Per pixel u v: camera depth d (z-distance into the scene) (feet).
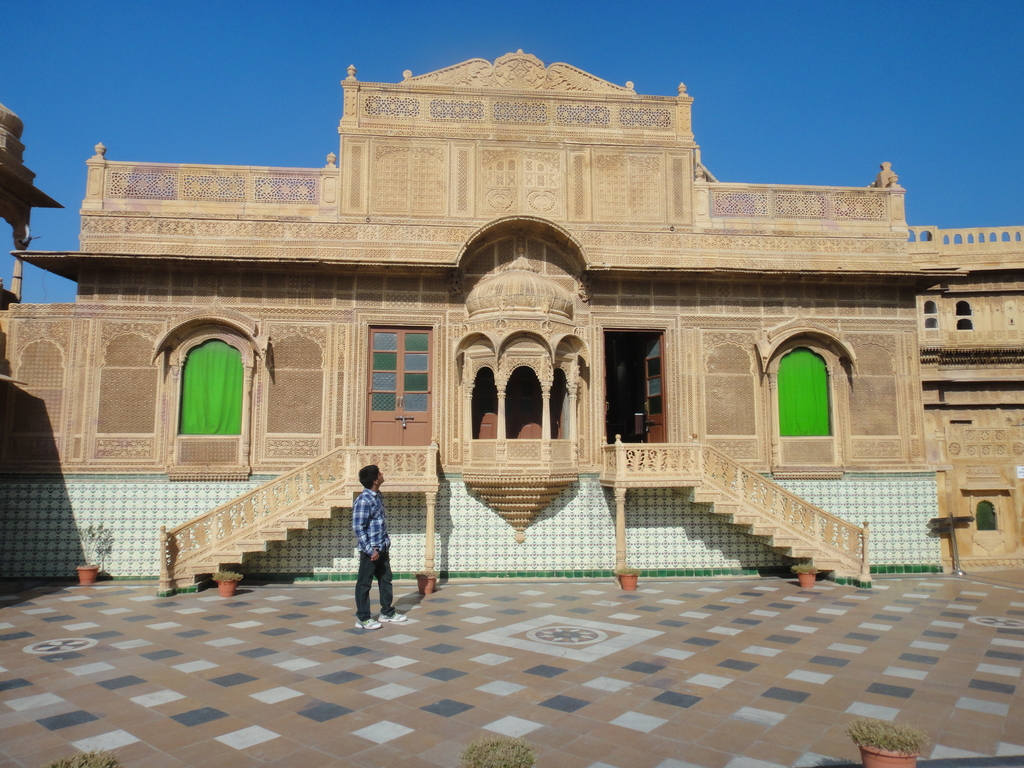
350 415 38.86
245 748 15.61
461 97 42.27
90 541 36.86
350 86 41.52
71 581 36.52
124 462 37.32
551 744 15.85
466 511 38.58
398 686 19.83
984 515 43.09
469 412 38.14
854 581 35.83
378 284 39.88
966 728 16.92
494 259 40.68
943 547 40.81
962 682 20.33
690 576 39.01
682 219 42.52
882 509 40.55
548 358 37.24
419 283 40.14
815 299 42.09
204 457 37.70
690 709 18.07
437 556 38.19
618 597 32.99
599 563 38.93
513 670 21.30
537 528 38.86
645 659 22.52
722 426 40.73
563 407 39.86
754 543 39.63
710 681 20.33
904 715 17.75
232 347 38.83
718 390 40.98
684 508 39.60
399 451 35.96
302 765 14.78
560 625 27.22
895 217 43.68
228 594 32.91
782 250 42.78
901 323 42.22
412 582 37.45
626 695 19.11
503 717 17.47
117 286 38.34
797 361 41.83
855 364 41.22
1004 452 44.55
